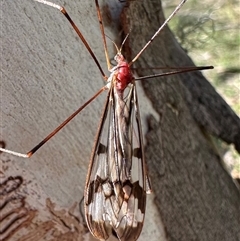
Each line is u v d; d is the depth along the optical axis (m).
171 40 0.11
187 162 0.09
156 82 0.09
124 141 0.07
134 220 0.07
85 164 0.08
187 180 0.09
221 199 0.10
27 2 0.07
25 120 0.07
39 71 0.07
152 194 0.08
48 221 0.08
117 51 0.08
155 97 0.09
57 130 0.07
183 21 0.23
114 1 0.08
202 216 0.09
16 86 0.07
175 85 0.10
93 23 0.08
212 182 0.10
